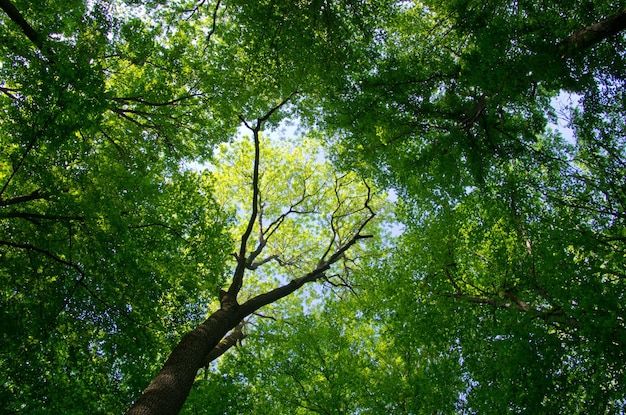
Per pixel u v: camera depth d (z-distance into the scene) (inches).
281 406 415.2
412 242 431.5
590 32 307.0
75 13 276.2
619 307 253.8
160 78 375.2
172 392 223.5
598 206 345.7
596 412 260.1
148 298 301.7
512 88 311.4
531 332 289.3
